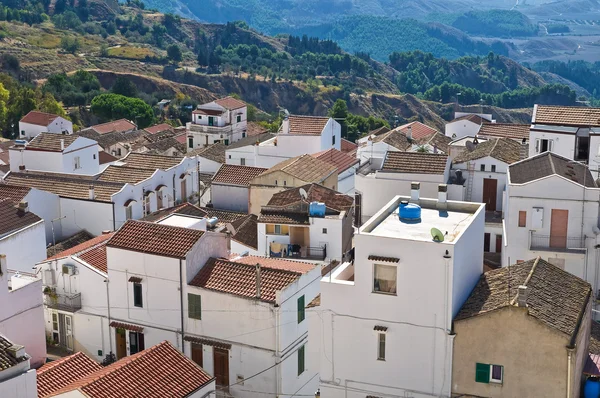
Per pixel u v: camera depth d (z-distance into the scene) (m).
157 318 55.28
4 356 38.44
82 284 57.75
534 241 59.62
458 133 136.62
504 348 38.47
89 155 100.81
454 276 39.38
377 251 40.38
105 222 78.19
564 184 58.34
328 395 42.66
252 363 52.66
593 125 70.12
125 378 43.16
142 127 188.75
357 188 71.75
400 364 40.84
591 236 58.44
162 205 86.31
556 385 37.78
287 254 70.06
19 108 162.88
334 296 41.62
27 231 65.38
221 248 57.38
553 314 38.81
